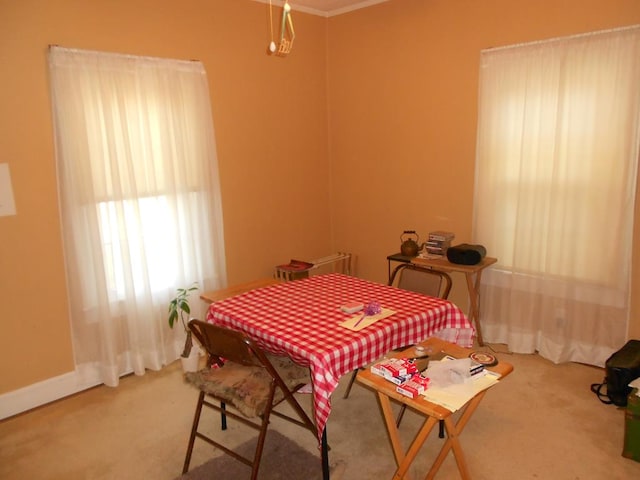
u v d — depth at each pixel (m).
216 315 2.27
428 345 2.08
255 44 3.61
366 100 3.97
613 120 2.68
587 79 2.73
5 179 2.53
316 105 4.18
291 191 4.07
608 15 2.64
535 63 2.91
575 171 2.85
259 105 3.71
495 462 2.13
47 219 2.69
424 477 2.05
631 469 2.07
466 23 3.24
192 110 3.20
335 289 2.56
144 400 2.79
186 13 3.16
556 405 2.57
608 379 2.55
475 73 3.26
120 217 2.85
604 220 2.79
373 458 2.20
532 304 3.12
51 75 2.58
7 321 2.62
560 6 2.81
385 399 1.78
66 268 2.80
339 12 4.01
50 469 2.21
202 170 3.29
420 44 3.53
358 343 1.86
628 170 2.68
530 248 3.09
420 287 2.81
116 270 2.94
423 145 3.66
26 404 2.71
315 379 1.75
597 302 2.89
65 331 2.83
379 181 4.02
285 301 2.37
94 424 2.56
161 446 2.36
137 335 3.02
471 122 3.35
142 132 2.96
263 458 2.21
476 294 3.32
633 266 2.76
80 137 2.68
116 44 2.84
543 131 2.94
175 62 3.07
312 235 4.32
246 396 1.94
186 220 3.22
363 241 4.26
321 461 2.13
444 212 3.63
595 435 2.31
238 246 3.73
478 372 1.76
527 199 3.06
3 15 2.43
